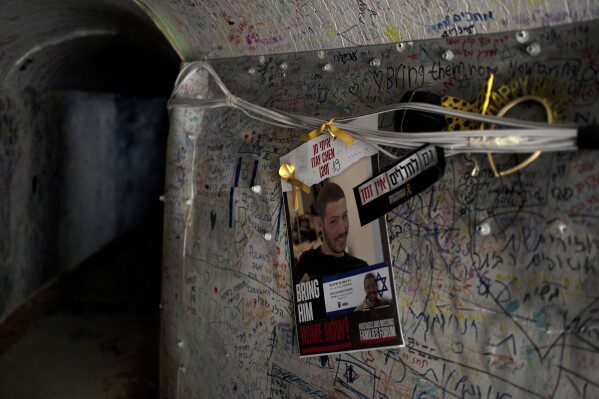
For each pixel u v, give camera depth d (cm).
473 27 217
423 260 231
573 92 188
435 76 232
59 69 682
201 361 369
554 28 194
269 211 311
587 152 185
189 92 380
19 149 625
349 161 256
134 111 960
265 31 314
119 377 496
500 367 204
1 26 505
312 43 291
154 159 1009
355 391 261
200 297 368
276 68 316
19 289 631
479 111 212
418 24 235
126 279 763
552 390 189
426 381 229
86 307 661
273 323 308
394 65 248
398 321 237
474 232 214
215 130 362
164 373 414
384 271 242
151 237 934
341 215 262
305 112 291
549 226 192
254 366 321
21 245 634
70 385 485
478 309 212
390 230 244
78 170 788
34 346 561
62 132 738
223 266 345
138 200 985
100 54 721
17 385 487
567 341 186
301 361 290
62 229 741
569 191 188
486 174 211
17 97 617
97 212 853
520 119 201
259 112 304
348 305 260
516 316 200
